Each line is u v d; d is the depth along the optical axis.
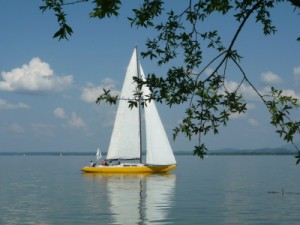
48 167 89.19
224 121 6.21
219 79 6.17
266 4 6.68
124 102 55.97
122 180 46.44
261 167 88.75
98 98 6.27
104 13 5.46
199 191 34.38
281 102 5.67
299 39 5.55
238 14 6.65
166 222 19.70
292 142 5.57
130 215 21.75
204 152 6.30
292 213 22.20
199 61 6.96
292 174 60.56
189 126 6.27
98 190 35.28
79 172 65.62
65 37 5.36
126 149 56.09
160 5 6.42
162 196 30.69
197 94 6.13
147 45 6.98
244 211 22.98
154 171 55.91
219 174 59.69
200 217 21.03
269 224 19.16
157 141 52.38
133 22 6.48
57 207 24.80
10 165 102.88
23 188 37.38
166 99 6.22
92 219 20.58
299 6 5.08
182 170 72.75
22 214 22.19
